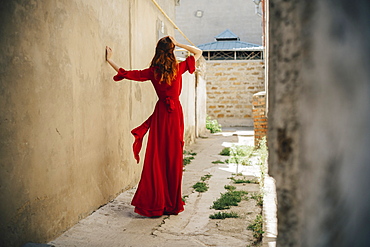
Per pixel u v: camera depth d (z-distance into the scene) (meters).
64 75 2.97
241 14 25.62
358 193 0.75
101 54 3.83
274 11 0.83
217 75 19.70
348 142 0.75
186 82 9.61
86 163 3.45
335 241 0.76
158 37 6.79
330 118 0.76
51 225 2.78
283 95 0.83
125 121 4.65
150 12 6.13
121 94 4.49
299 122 0.81
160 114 3.78
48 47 2.71
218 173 5.95
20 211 2.37
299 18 0.79
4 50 2.20
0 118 2.15
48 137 2.71
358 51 0.74
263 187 3.98
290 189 0.83
